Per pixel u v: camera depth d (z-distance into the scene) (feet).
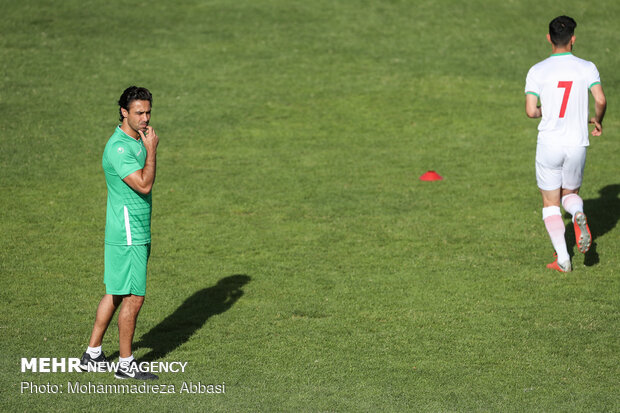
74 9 238.07
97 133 149.38
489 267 90.68
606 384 62.23
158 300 80.69
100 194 118.83
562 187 88.94
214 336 71.87
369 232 103.60
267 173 131.23
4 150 136.67
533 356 67.51
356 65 203.51
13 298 79.97
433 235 102.32
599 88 84.28
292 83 188.34
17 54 197.98
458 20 241.55
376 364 65.87
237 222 107.76
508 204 115.44
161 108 167.02
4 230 101.86
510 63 206.08
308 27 234.58
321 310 78.23
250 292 83.15
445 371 64.59
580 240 84.12
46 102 166.30
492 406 58.44
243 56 208.03
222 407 57.93
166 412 57.00
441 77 195.11
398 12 248.73
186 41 218.38
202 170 132.26
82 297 80.89
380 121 163.22
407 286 84.89
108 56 201.57
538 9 250.16
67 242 98.37
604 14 245.45
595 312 77.36
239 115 165.07
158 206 114.21
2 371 63.67
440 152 144.05
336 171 132.67
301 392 60.54
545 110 86.22
